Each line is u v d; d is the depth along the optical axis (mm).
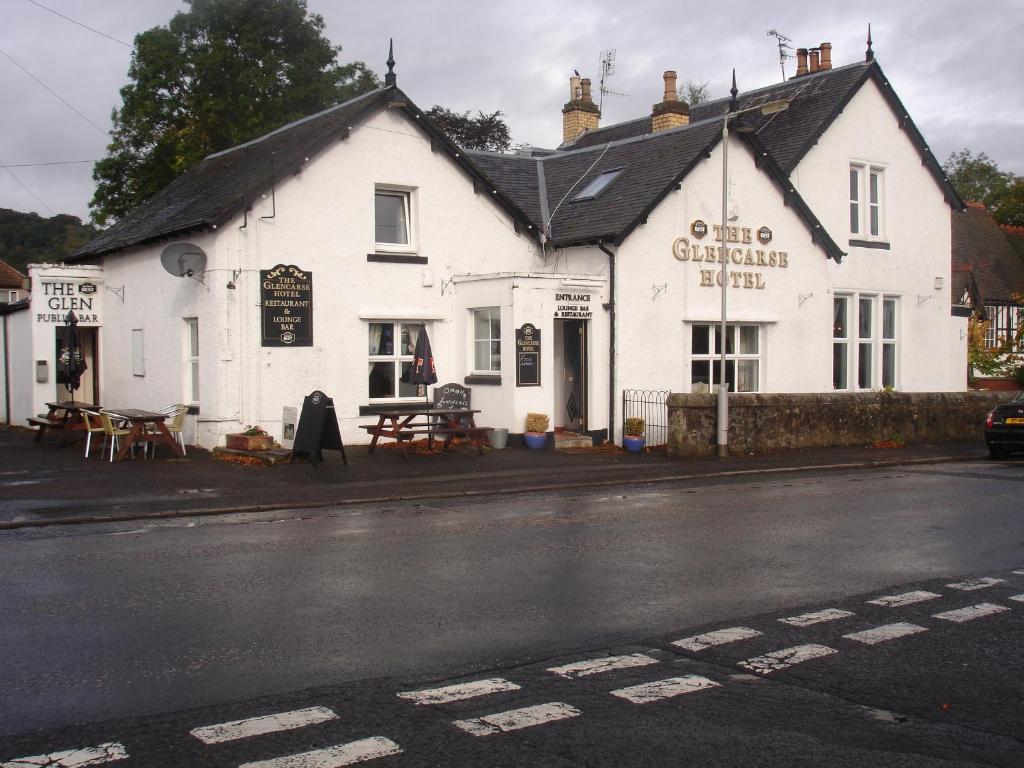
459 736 4988
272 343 17688
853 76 25297
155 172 32625
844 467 17797
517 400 18672
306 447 15836
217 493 13102
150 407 20047
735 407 19109
